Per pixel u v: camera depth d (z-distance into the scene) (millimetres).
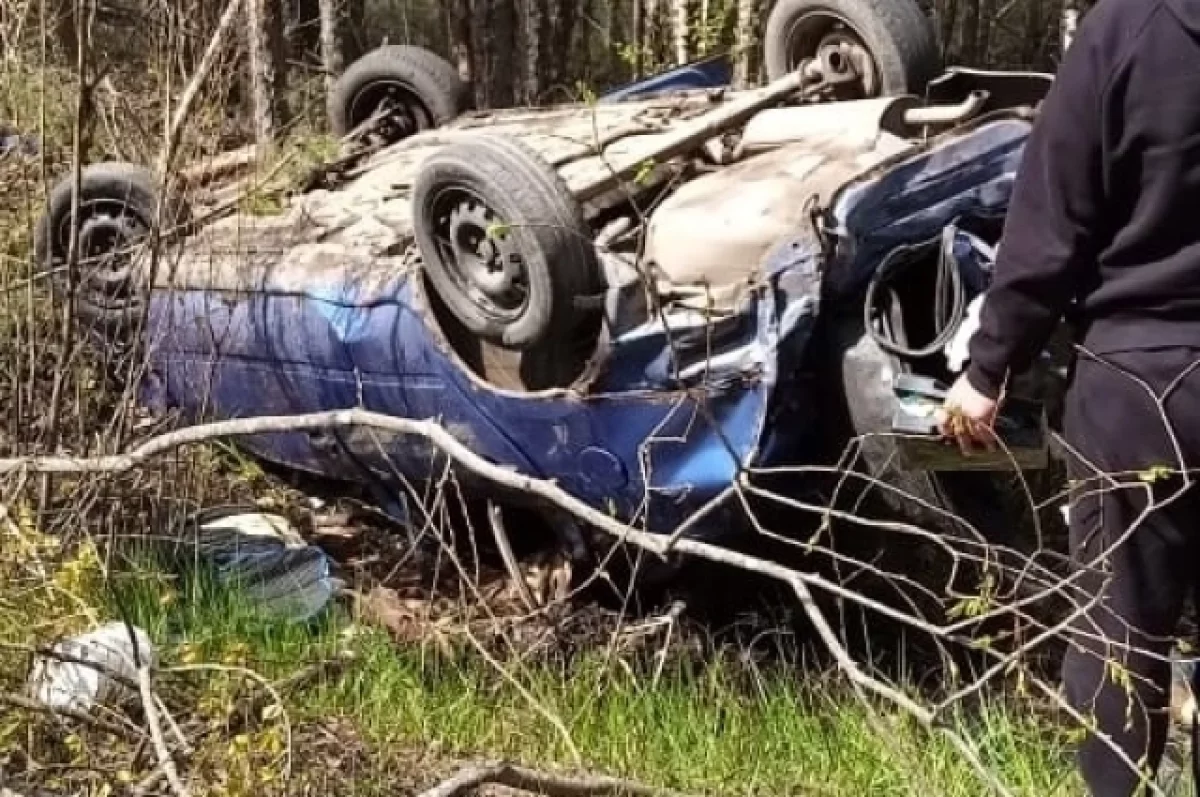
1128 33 2516
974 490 3939
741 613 4250
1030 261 2652
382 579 4641
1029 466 3465
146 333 4824
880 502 4121
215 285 4895
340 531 5012
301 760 3207
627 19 13906
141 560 4238
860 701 3500
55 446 4387
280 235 4906
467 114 5914
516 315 4012
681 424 3811
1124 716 2789
